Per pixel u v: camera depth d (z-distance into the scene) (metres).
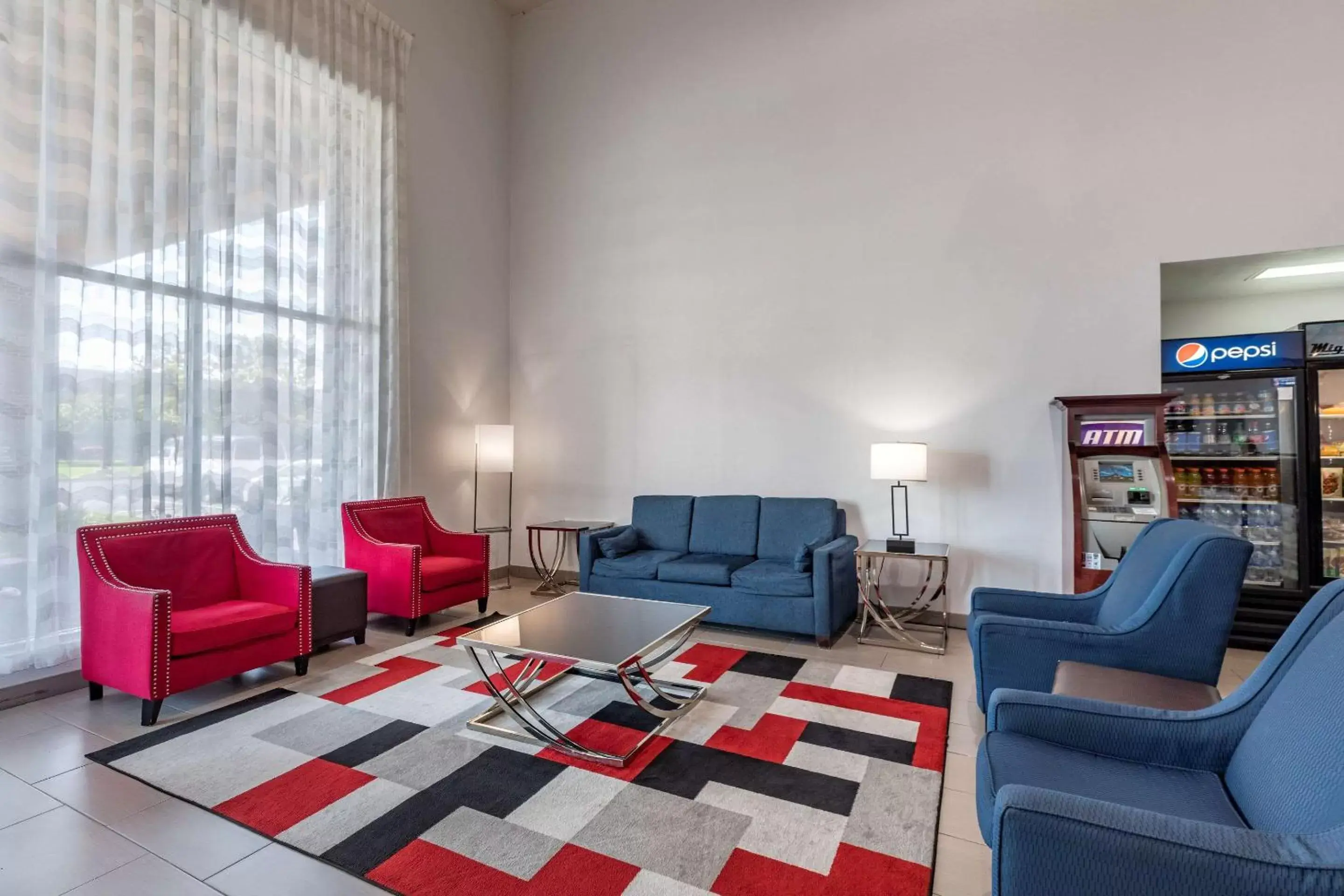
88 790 2.28
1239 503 4.23
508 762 2.49
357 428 4.80
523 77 6.34
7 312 3.05
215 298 3.88
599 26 5.97
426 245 5.46
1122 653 2.33
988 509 4.45
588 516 5.91
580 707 3.04
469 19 5.94
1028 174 4.39
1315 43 3.79
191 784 2.31
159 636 2.84
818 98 5.05
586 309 5.96
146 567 3.25
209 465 3.83
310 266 4.46
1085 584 3.74
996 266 4.46
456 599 4.58
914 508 4.65
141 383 3.50
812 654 3.89
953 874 1.85
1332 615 1.51
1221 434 4.27
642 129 5.75
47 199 3.20
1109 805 1.19
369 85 4.92
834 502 4.70
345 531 4.46
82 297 3.30
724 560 4.68
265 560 3.64
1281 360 4.02
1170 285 4.52
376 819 2.10
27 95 3.11
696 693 3.14
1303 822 1.18
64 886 1.79
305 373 4.43
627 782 2.34
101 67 3.38
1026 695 1.74
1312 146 3.78
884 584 4.73
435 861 1.88
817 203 5.03
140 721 2.86
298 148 4.38
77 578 3.30
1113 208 4.18
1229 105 3.94
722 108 5.41
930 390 4.63
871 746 2.63
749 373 5.24
